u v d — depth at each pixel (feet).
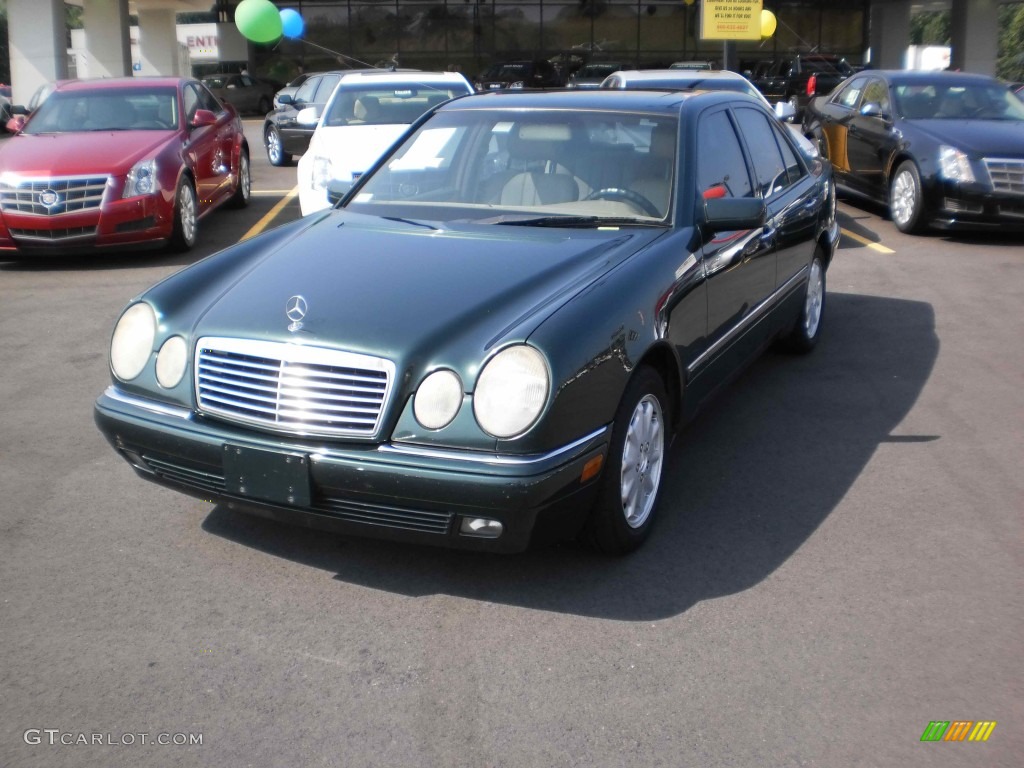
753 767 9.05
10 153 31.32
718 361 15.15
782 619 11.44
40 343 22.70
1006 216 32.45
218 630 11.21
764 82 100.12
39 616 11.46
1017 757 9.19
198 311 12.28
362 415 10.97
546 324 11.08
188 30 125.80
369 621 11.39
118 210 30.25
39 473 15.48
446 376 10.80
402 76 35.27
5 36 175.73
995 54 105.91
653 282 12.64
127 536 13.41
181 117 34.83
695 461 16.08
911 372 20.58
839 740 9.40
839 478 15.40
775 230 17.47
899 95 37.22
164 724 9.64
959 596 11.96
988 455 16.29
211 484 11.85
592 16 121.90
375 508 11.05
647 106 15.84
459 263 12.76
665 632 11.18
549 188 15.06
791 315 19.63
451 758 9.16
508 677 10.37
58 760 9.12
